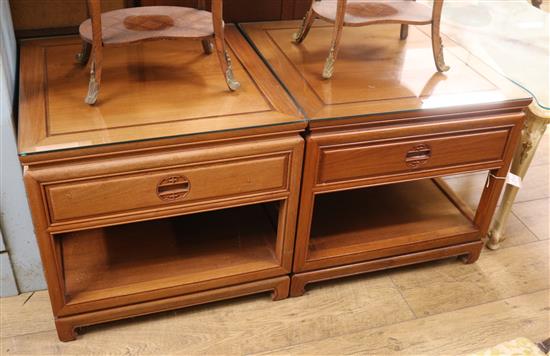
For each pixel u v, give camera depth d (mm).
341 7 1138
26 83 1117
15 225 1170
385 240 1351
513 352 797
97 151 957
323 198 1494
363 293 1343
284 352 1184
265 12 1491
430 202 1504
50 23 1311
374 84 1217
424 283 1385
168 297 1199
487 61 1443
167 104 1080
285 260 1241
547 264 1469
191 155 1019
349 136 1110
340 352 1192
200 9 1262
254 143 1055
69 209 1002
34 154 922
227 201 1107
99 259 1242
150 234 1322
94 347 1166
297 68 1261
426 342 1227
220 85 1164
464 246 1411
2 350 1146
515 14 1722
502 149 1272
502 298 1355
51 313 1234
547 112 1256
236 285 1244
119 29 1090
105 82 1136
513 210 1646
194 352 1170
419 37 1461
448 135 1197
